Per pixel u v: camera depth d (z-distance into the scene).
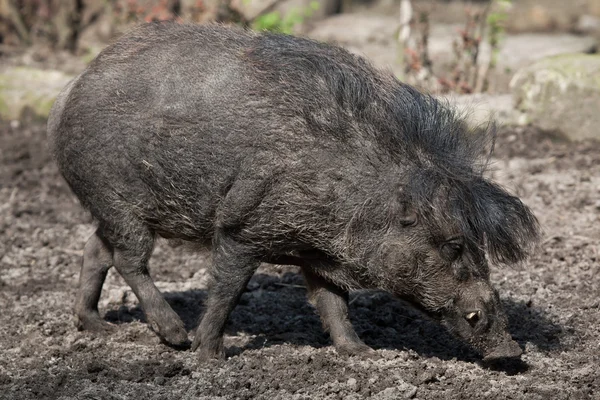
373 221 13.02
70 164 14.30
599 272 17.28
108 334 15.30
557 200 20.80
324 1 44.53
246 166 13.03
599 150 23.72
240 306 16.56
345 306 14.30
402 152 13.07
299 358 13.97
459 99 25.27
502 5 27.80
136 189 13.91
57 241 20.11
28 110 28.17
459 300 13.02
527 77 24.83
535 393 12.73
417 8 30.61
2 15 38.38
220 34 13.95
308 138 12.91
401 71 29.80
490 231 12.88
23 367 13.91
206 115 13.20
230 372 13.53
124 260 14.45
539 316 15.61
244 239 13.36
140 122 13.58
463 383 13.02
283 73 13.18
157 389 13.04
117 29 34.91
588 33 42.09
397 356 14.00
